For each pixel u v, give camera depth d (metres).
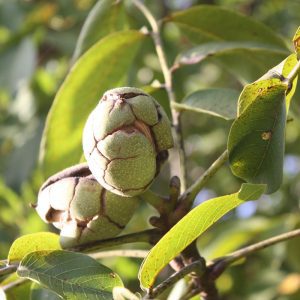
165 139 0.72
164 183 1.39
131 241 0.76
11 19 1.36
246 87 0.69
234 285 1.29
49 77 1.41
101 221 0.75
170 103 0.88
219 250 1.15
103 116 0.70
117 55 0.91
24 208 1.32
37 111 1.38
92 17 0.97
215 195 1.50
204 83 1.59
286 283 1.21
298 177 1.50
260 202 1.44
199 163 1.57
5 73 1.26
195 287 0.76
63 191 0.75
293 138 1.49
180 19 0.95
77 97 0.90
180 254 0.75
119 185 0.72
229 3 1.67
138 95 0.71
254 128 0.70
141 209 1.32
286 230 1.18
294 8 1.61
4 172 1.33
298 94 0.88
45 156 0.90
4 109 1.48
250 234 1.17
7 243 1.29
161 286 0.69
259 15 1.61
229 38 0.96
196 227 0.67
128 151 0.70
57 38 1.37
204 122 1.53
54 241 0.76
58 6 1.40
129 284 1.26
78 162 0.91
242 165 0.71
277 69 0.70
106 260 1.20
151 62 1.31
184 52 0.91
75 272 0.69
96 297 0.67
